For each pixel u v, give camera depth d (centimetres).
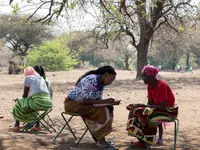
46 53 4788
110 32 2222
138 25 2267
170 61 7581
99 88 597
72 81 2608
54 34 5978
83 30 2127
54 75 3241
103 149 601
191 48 6625
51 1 1080
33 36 5784
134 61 9731
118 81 2416
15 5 1039
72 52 5088
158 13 2216
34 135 688
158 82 607
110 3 1126
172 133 779
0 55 5556
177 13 2188
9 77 3080
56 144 626
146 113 594
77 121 927
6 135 662
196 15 2131
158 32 2781
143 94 1603
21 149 564
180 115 1021
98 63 8162
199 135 756
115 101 600
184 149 634
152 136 609
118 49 5212
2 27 5534
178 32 2314
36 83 720
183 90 1761
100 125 595
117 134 762
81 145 627
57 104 1284
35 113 742
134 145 624
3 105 1272
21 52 5956
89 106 595
